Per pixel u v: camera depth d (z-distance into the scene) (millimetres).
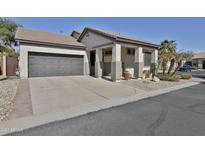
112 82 11812
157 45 15922
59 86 9570
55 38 16234
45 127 3859
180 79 14914
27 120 4273
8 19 27609
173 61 15227
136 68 14234
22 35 13898
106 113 4938
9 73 14836
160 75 14555
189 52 15039
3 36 24406
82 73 16453
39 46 13492
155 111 5137
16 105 5602
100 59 14594
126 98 6992
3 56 14602
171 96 7480
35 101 6188
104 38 13422
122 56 15609
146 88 9648
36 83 10445
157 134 3518
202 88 9984
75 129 3762
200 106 5730
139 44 14000
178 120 4316
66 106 5656
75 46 15344
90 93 7887
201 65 39938
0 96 6707
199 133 3551
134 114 4840
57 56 14688
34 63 13430
